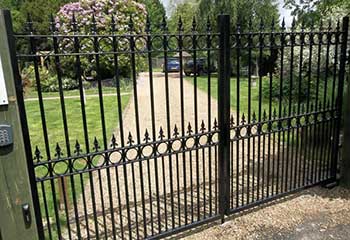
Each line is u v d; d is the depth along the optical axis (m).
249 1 15.64
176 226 3.10
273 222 3.18
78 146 2.33
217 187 3.22
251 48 2.93
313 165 3.77
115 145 2.47
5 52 1.79
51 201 3.64
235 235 2.99
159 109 9.88
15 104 1.86
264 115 3.21
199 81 17.27
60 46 2.35
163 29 2.48
